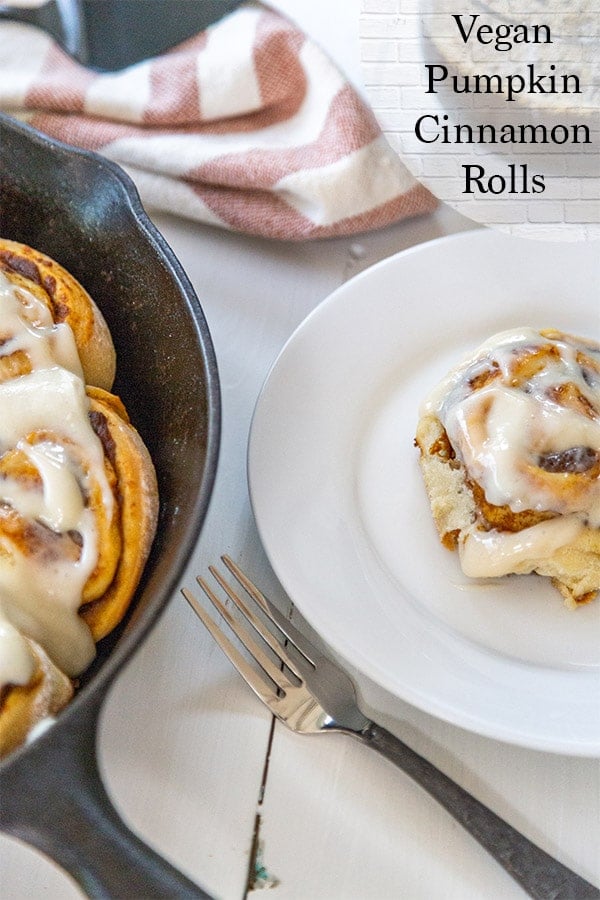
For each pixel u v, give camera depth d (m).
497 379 0.83
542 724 0.73
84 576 0.74
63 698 0.72
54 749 0.66
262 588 0.81
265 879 0.73
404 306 0.89
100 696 0.66
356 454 0.85
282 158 0.95
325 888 0.72
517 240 0.91
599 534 0.79
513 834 0.72
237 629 0.78
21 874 0.72
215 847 0.73
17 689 0.70
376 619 0.78
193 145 0.97
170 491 0.77
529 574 0.80
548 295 0.90
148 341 0.82
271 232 0.95
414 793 0.75
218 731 0.76
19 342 0.79
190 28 1.03
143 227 0.80
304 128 0.99
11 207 0.85
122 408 0.80
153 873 0.66
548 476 0.79
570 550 0.79
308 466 0.83
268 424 0.84
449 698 0.74
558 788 0.75
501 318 0.90
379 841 0.73
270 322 0.93
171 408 0.79
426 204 0.96
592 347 0.86
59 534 0.74
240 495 0.84
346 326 0.88
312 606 0.77
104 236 0.83
